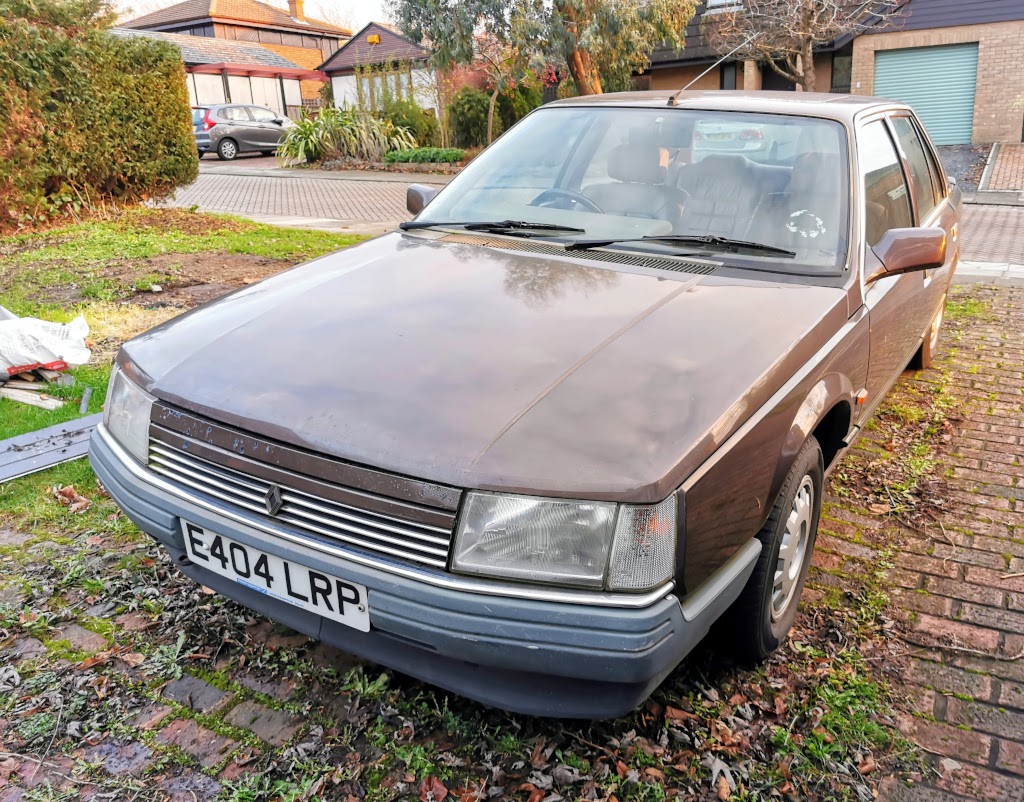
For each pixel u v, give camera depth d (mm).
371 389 2234
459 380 2238
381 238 3477
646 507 1938
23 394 4945
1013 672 2787
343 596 2105
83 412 4750
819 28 16672
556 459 1976
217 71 36625
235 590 2438
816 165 3297
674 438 2047
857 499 3973
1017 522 3748
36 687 2619
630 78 22734
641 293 2738
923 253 3213
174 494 2402
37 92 10234
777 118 3469
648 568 1948
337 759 2357
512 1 18594
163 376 2486
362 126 23969
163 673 2682
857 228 3160
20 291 7418
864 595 3203
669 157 3451
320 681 2668
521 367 2285
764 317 2639
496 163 3799
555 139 3756
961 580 3312
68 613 2961
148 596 3080
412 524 2012
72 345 5215
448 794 2248
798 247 3078
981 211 14016
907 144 4348
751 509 2314
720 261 3016
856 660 2826
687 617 2029
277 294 2887
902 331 3934
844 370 2939
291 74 39281
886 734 2498
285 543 2176
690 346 2412
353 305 2717
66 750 2379
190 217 11805
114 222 11039
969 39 20750
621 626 1909
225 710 2541
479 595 1962
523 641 1933
